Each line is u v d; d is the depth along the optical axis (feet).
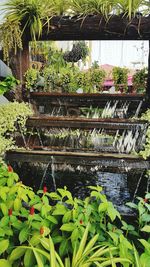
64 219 3.88
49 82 8.34
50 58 10.81
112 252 3.63
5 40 6.75
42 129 7.04
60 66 10.62
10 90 7.29
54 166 6.32
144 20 6.25
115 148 6.68
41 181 6.57
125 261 3.34
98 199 4.41
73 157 6.17
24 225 3.80
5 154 6.23
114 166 6.02
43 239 3.47
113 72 8.37
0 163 5.45
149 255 3.43
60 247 3.80
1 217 4.09
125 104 7.64
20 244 3.77
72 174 6.44
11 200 4.10
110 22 6.39
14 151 6.28
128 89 8.64
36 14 6.70
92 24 6.48
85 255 3.40
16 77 7.39
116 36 6.87
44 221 3.84
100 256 3.69
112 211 3.96
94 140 6.89
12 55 7.17
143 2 6.37
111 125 6.58
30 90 7.74
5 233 3.59
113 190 6.65
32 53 10.32
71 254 3.89
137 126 6.42
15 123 6.70
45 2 6.86
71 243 3.86
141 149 6.30
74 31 6.64
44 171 6.48
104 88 9.16
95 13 6.51
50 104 8.01
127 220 5.13
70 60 10.80
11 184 4.29
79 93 7.78
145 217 4.28
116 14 6.45
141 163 5.89
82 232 3.74
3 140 6.26
